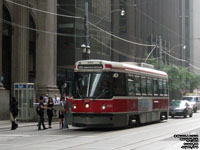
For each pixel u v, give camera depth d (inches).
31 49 1775.3
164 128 1068.5
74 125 971.3
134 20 2940.5
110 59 2487.7
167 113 1366.9
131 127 1109.7
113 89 963.3
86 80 967.6
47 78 1737.2
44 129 1051.9
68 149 637.3
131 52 2864.2
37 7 1756.9
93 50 2228.1
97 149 635.5
